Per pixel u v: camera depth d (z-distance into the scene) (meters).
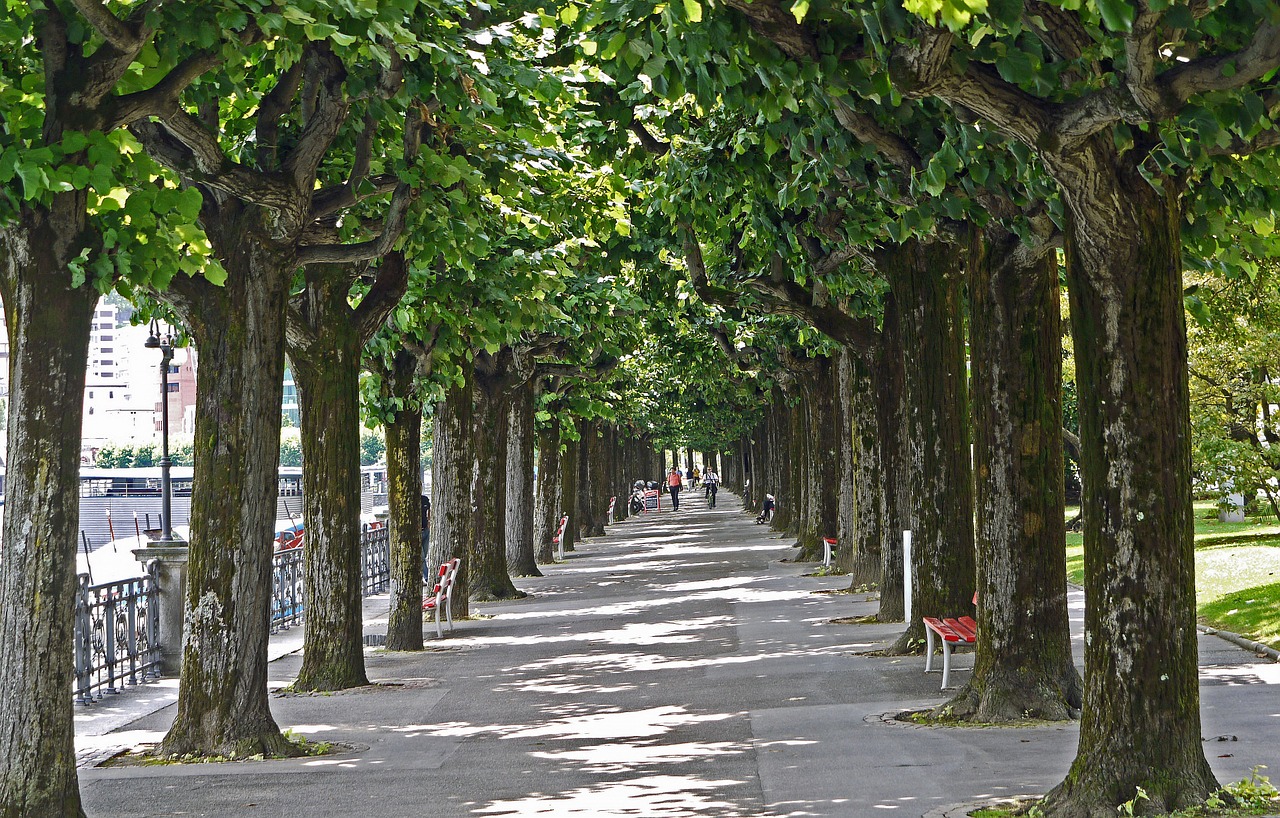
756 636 18.27
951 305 15.66
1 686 7.83
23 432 7.90
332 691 14.88
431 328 18.25
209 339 10.95
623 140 14.95
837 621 19.53
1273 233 10.77
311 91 11.48
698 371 35.16
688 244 19.31
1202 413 26.66
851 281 18.70
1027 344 11.23
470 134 12.33
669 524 61.03
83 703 13.61
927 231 11.69
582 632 20.30
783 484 49.78
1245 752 9.00
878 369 19.47
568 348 27.33
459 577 23.28
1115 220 7.39
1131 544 7.39
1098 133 7.28
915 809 7.84
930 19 5.04
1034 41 7.07
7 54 8.87
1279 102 7.57
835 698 12.62
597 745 10.78
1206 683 12.33
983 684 11.27
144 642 15.30
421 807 8.60
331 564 15.11
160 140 10.41
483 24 11.52
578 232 16.55
